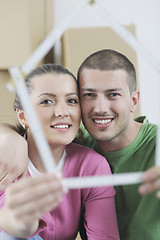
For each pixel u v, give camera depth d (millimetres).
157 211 789
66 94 709
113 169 831
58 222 721
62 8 1993
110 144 810
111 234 713
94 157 767
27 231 533
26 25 1570
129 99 775
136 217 801
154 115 2031
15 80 500
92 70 741
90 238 709
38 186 479
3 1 1562
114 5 2047
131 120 822
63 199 725
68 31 1606
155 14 2033
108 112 740
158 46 2043
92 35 1608
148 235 793
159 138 541
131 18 2049
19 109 753
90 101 745
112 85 732
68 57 1606
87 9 2006
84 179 487
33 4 1638
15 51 1573
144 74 2010
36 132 494
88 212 734
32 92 713
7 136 690
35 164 747
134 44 525
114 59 753
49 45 515
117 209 834
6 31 1573
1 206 653
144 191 499
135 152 822
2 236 551
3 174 675
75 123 726
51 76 712
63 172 751
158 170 484
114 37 1604
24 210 487
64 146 756
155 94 2021
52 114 696
